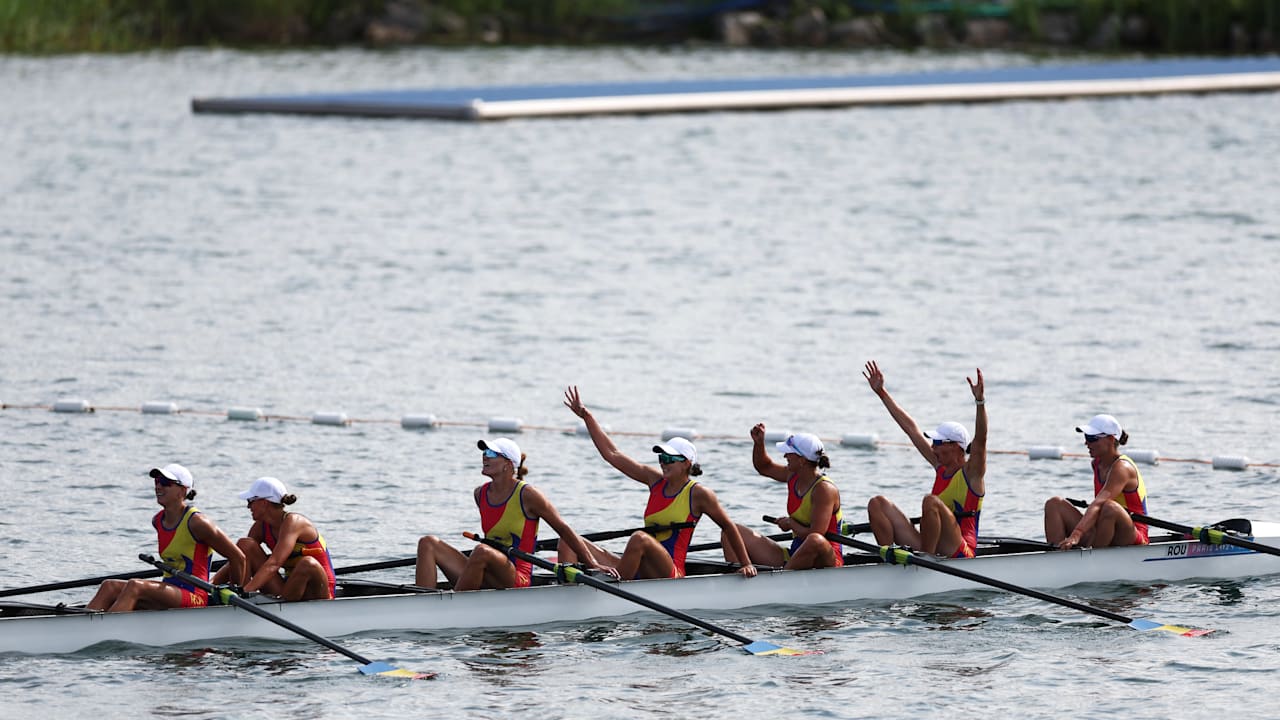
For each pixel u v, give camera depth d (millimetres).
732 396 100375
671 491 63219
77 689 54688
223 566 64188
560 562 63875
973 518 66000
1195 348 110125
